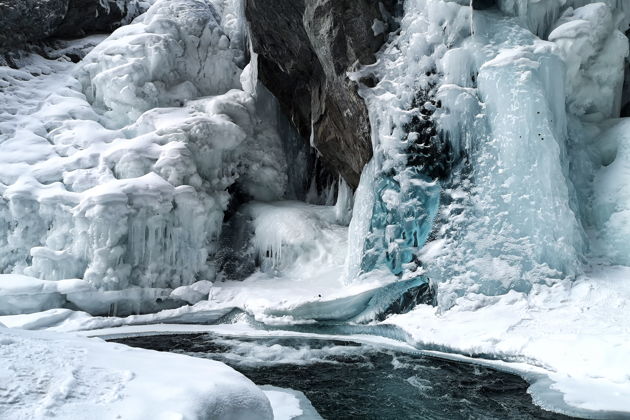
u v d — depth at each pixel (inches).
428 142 384.8
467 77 377.1
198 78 591.5
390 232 392.5
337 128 459.2
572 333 282.7
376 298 376.5
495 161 358.6
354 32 410.6
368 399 247.4
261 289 443.5
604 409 216.8
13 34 594.9
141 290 437.1
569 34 367.6
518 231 343.3
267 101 566.6
